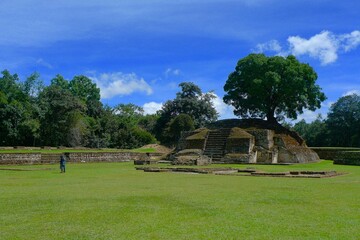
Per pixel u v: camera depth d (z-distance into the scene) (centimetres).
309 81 4819
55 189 1509
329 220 903
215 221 891
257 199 1227
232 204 1126
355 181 1892
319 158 5062
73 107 5825
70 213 980
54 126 5712
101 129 6688
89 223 868
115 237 745
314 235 761
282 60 4734
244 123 5066
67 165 3591
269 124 5000
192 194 1341
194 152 4369
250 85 4816
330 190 1480
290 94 4762
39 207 1067
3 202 1153
